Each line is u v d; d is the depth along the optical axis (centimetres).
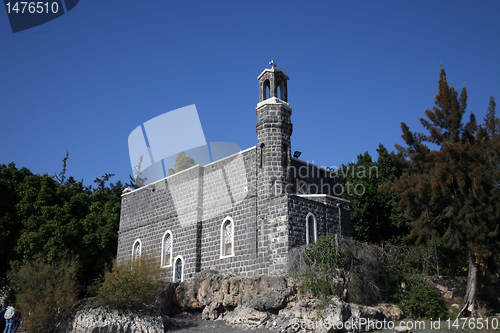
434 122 3316
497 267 2952
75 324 2638
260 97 3541
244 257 3200
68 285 2831
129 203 4597
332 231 3228
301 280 2658
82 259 4300
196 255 3562
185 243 3709
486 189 2912
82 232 4453
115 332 2609
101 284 2933
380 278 2964
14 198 4338
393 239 4534
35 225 4078
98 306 2738
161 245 3972
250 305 2758
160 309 3072
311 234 3083
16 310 2888
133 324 2675
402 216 4422
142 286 2852
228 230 3428
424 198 3109
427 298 2839
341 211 3362
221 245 3419
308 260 2741
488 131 3312
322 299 2514
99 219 4628
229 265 3297
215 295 3000
